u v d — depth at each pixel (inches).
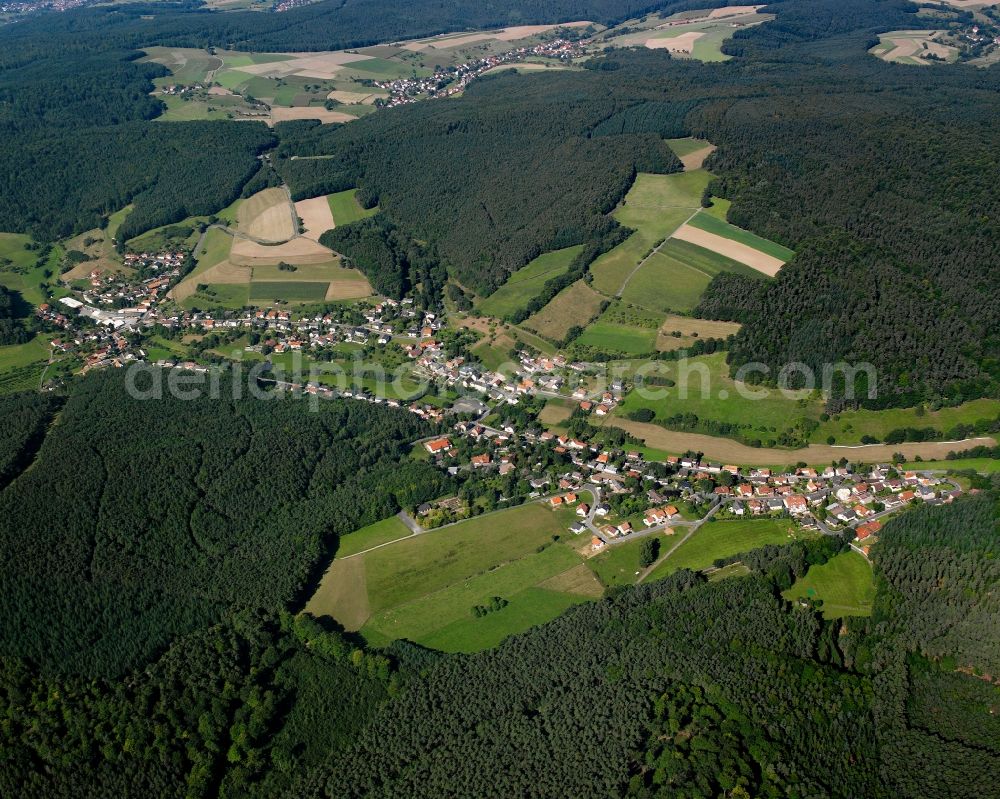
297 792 6289.4
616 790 5787.4
